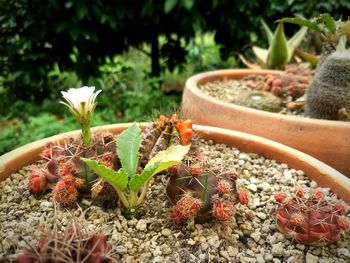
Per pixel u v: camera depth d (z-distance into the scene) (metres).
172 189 0.23
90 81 0.60
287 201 0.23
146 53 0.66
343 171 0.32
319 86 0.37
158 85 0.62
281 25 0.51
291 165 0.29
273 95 0.44
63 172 0.23
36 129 0.51
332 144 0.31
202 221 0.23
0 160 0.27
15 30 0.58
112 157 0.24
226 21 0.62
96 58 0.60
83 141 0.24
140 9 0.57
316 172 0.27
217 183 0.22
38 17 0.55
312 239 0.21
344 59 0.36
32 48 0.57
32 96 0.64
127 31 0.61
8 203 0.24
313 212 0.22
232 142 0.32
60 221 0.22
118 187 0.22
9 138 0.51
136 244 0.22
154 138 0.26
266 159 0.31
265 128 0.33
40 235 0.20
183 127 0.25
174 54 0.65
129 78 0.63
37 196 0.25
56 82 0.65
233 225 0.23
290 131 0.32
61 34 0.57
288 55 0.54
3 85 0.62
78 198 0.24
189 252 0.21
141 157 0.25
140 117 0.54
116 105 0.59
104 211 0.24
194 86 0.42
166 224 0.23
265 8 0.63
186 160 0.23
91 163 0.20
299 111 0.42
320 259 0.21
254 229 0.23
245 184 0.27
